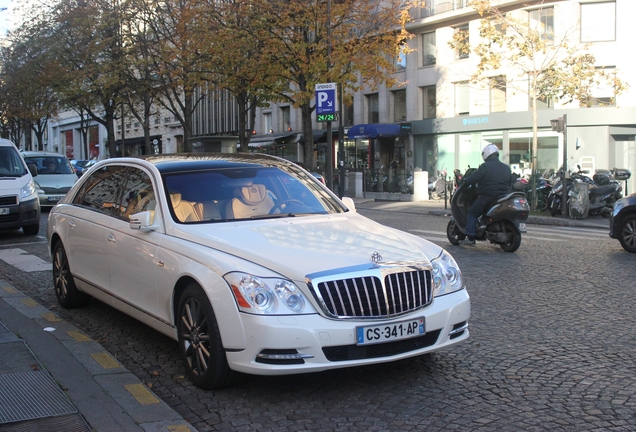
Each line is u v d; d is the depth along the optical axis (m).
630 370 5.04
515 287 8.34
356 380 4.84
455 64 36.06
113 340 6.00
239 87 28.06
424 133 37.44
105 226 6.10
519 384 4.74
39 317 6.67
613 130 31.06
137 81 33.12
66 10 35.31
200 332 4.62
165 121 64.31
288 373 4.16
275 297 4.20
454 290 4.84
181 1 29.22
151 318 5.29
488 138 34.91
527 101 32.97
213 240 4.79
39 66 39.19
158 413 4.13
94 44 33.16
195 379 4.66
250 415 4.20
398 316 4.41
